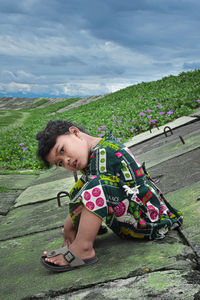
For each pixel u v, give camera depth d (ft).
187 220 6.25
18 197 13.70
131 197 5.52
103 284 4.51
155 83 55.06
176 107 27.20
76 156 5.63
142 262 4.88
